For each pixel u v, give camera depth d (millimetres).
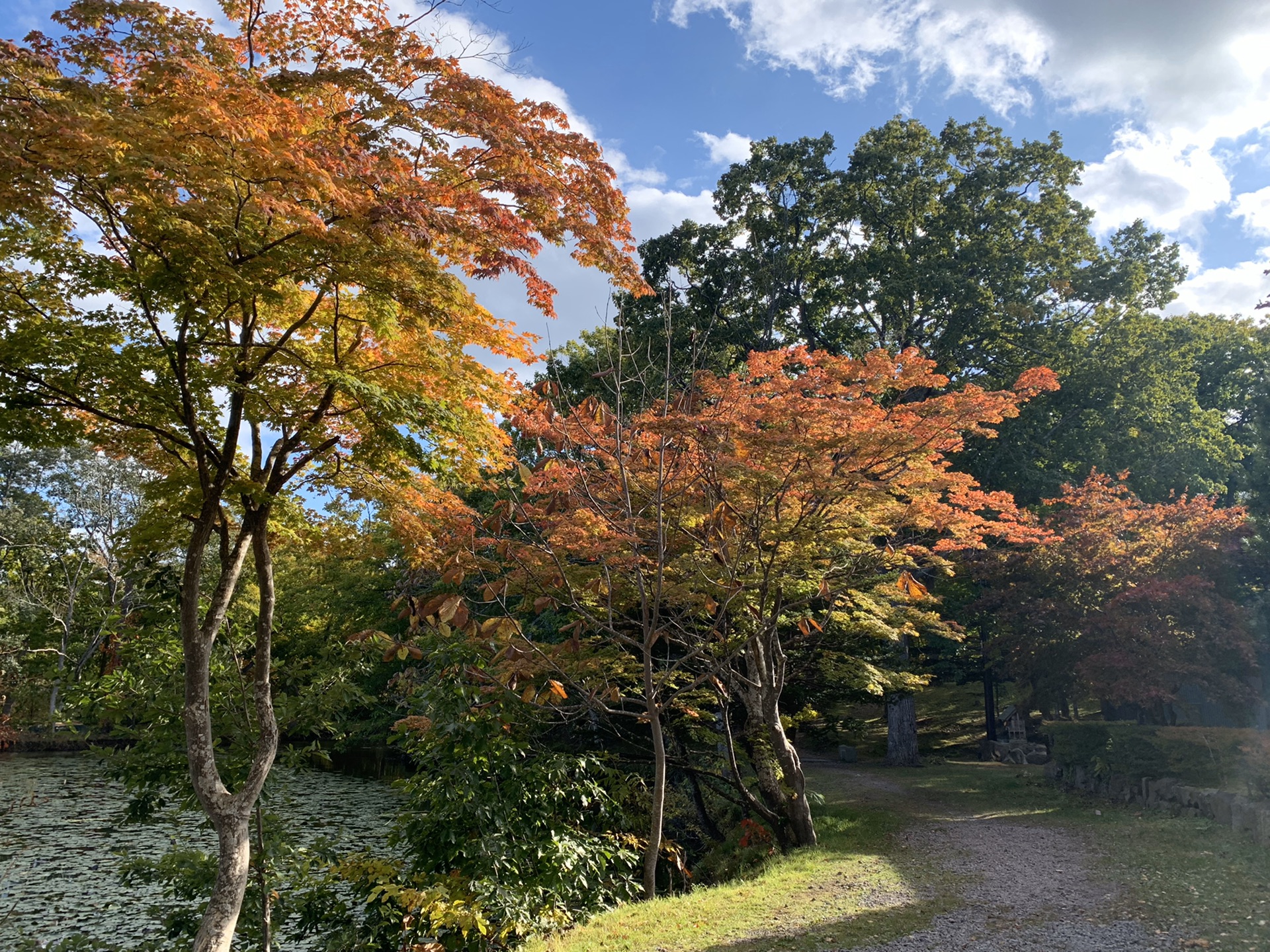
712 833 15633
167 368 8195
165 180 6680
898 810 15281
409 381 8695
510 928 7977
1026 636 16391
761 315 29250
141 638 9477
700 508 11156
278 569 30547
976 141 28734
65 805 19672
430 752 9461
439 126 7711
